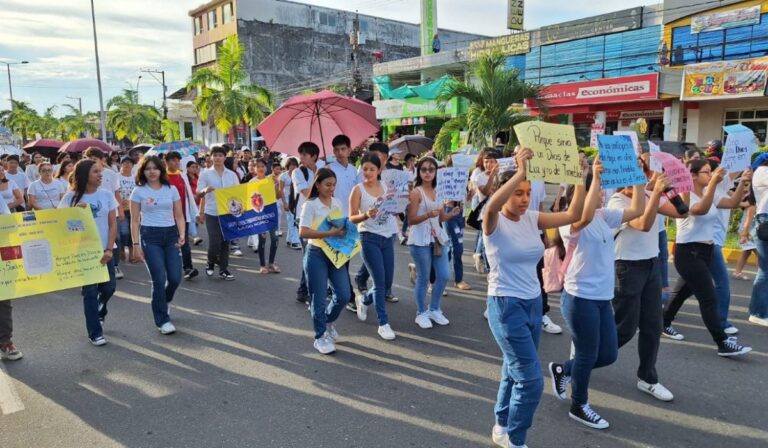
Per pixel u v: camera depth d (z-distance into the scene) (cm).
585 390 385
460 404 421
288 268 906
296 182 714
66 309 674
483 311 654
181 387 454
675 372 473
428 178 587
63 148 1592
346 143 641
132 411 414
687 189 408
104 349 539
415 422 395
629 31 2245
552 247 387
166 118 4900
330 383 459
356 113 724
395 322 618
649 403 420
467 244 1088
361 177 665
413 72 3297
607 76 2330
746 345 530
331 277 529
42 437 378
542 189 587
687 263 498
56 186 835
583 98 2339
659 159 415
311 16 4950
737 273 774
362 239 558
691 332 567
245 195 825
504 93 1717
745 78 1853
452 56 2981
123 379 470
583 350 374
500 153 680
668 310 548
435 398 432
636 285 406
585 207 345
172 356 521
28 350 538
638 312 413
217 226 823
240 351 533
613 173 358
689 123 2167
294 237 1086
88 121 6456
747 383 450
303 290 695
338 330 593
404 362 504
